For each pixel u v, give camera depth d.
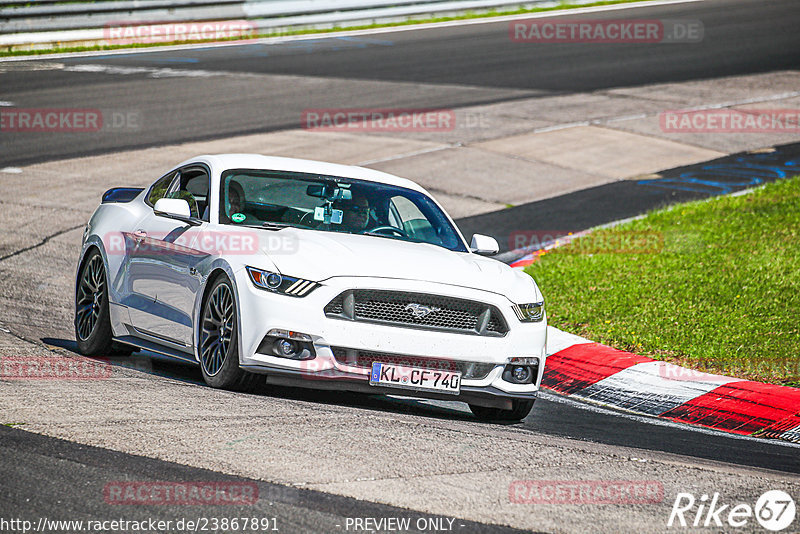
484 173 54.50
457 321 21.12
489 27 107.25
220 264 21.39
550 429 21.67
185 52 90.06
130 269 24.78
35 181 49.34
